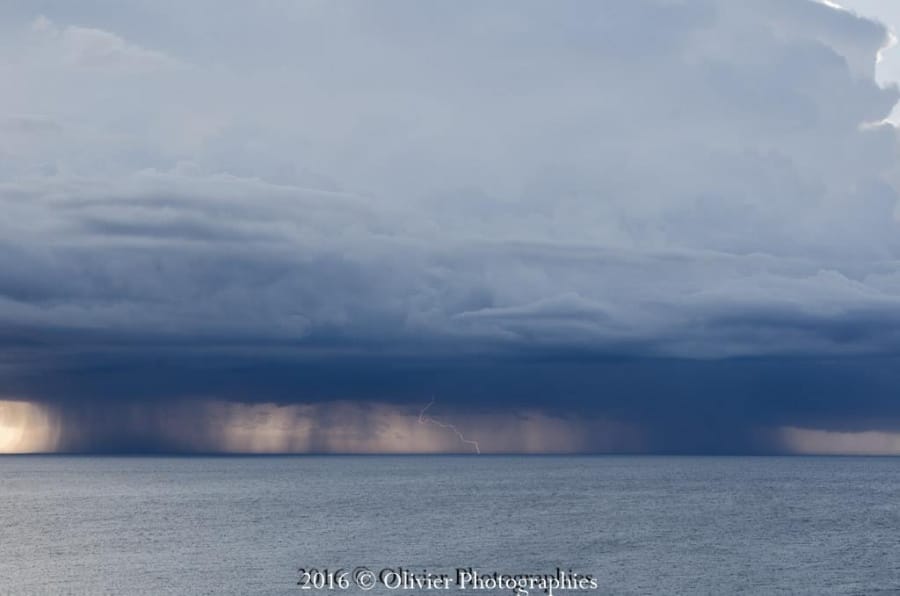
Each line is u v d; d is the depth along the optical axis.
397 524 134.88
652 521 139.62
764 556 100.62
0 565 95.12
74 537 119.62
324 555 101.69
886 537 119.12
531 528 129.00
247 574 89.19
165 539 117.00
